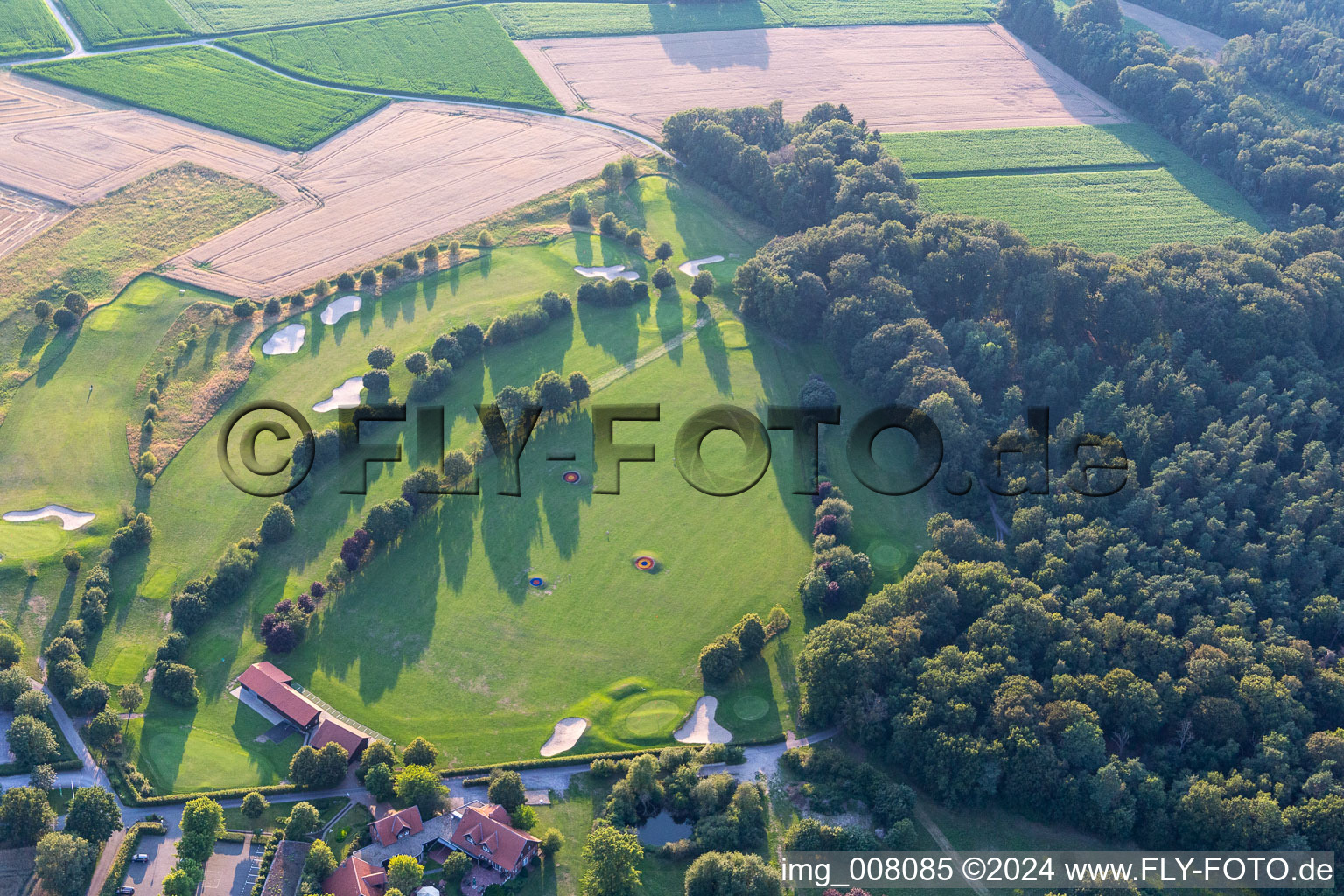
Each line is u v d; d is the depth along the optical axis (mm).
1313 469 161375
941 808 127500
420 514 160250
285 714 132875
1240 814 119812
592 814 125688
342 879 112562
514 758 131125
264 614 145875
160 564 151625
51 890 112312
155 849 118500
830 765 129625
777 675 142250
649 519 162125
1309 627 143625
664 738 134250
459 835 118688
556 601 150000
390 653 142375
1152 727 130875
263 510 159750
